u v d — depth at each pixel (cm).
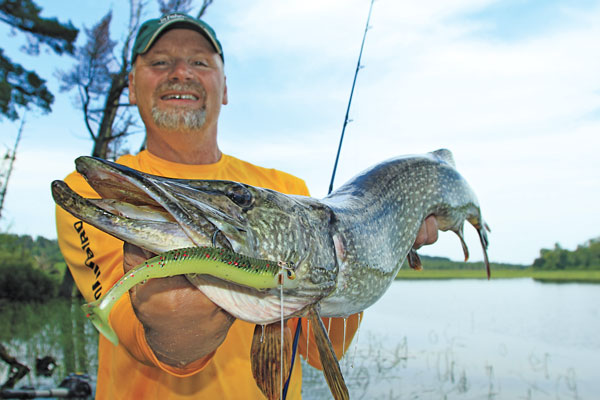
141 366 209
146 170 257
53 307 1435
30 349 780
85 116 1554
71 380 525
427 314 1380
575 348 875
